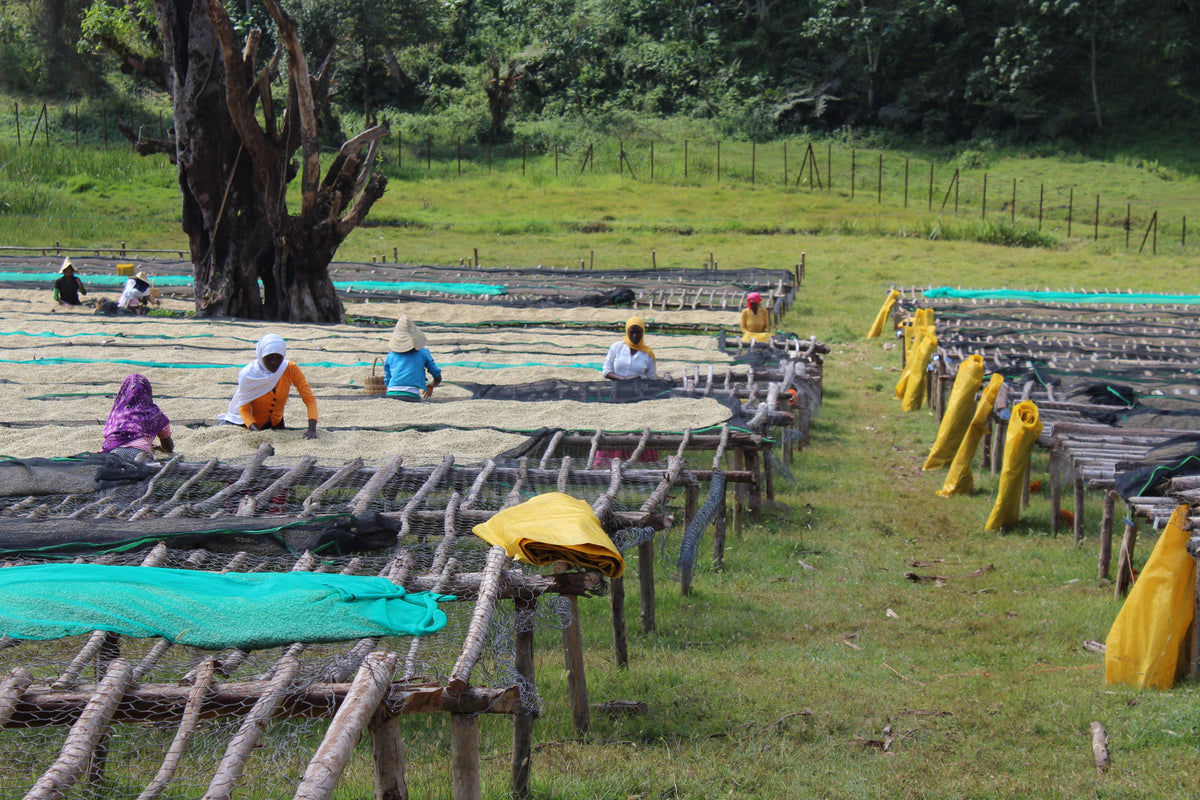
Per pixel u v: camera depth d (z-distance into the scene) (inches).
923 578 353.1
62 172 1496.1
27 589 178.1
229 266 666.2
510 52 2292.1
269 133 645.3
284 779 161.8
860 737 235.5
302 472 282.8
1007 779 214.2
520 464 300.4
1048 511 428.8
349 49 1926.7
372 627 174.2
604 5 2401.6
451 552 219.8
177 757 139.8
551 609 213.8
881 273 1097.4
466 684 159.0
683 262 1174.3
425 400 411.2
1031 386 478.6
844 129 2164.1
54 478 272.8
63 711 148.8
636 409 387.2
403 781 161.8
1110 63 2138.3
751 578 352.2
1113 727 237.6
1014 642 297.0
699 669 274.1
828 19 2203.5
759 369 484.4
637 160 1866.4
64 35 1899.6
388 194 1574.8
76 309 719.1
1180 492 277.6
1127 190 1754.4
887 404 629.3
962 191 1769.2
